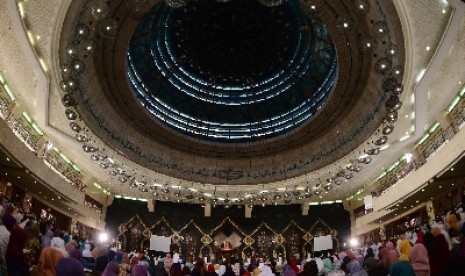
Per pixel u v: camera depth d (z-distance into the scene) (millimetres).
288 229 30641
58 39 14523
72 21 14547
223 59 27359
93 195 27547
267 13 25047
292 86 27438
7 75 16469
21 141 17125
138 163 24438
